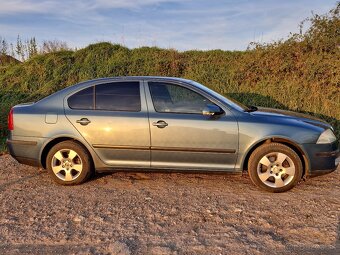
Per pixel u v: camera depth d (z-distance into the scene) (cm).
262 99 1009
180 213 406
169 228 367
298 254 313
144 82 502
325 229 362
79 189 490
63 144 500
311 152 466
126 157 492
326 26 982
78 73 1266
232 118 475
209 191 479
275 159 470
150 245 331
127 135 484
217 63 1192
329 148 471
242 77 1084
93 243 336
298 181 470
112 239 343
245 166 488
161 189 488
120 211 412
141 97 494
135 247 327
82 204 435
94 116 492
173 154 481
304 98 962
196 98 488
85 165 499
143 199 450
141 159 489
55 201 446
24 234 355
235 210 413
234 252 318
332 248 323
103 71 1245
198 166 482
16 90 1271
